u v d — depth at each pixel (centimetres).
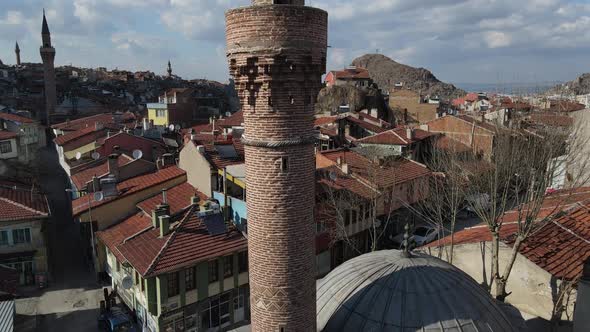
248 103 1260
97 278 3809
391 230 4650
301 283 1331
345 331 1523
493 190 2886
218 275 3084
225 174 3347
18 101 11238
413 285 1559
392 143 5619
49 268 3953
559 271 2095
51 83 10394
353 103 9844
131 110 11212
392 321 1480
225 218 3319
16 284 3055
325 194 3881
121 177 4284
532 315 2211
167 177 4028
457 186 3312
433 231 4534
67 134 6775
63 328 3159
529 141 3102
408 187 4669
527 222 2305
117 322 3047
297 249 1309
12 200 3797
